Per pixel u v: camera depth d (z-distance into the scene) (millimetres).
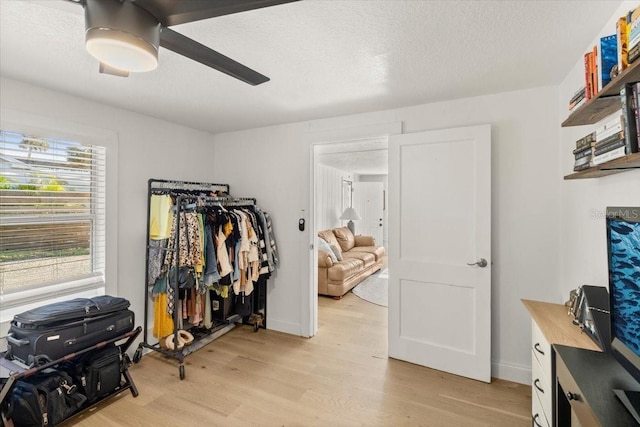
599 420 844
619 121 1046
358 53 1712
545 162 2221
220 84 2145
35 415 1695
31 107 2107
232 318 3281
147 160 2885
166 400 2125
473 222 2355
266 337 3176
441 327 2488
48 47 1622
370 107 2666
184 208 2662
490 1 1271
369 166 6660
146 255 2799
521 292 2309
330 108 2693
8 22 1389
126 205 2697
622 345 1001
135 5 922
